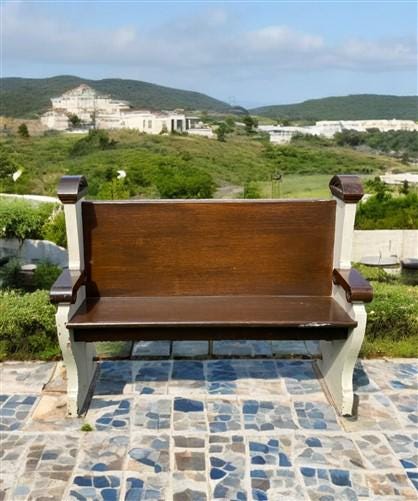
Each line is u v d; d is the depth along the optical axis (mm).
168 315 2611
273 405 2809
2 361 3330
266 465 2305
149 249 2904
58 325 2516
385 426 2615
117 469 2277
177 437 2512
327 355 3012
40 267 6645
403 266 8883
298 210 2902
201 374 3166
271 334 2580
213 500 2094
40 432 2551
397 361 3365
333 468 2289
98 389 2971
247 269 2939
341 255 2818
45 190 18891
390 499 2107
